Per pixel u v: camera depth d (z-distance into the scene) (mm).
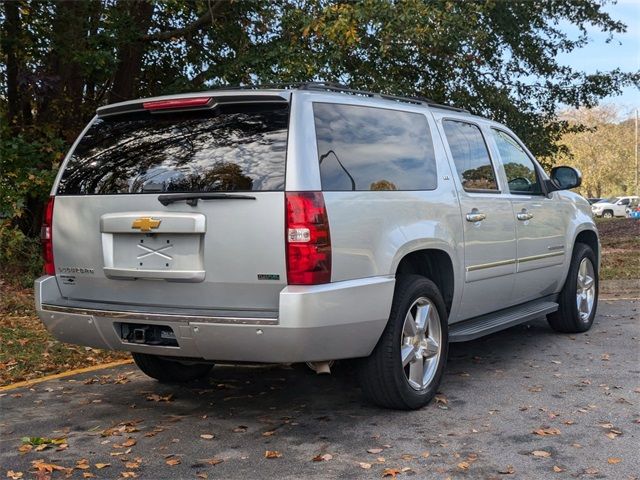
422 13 11508
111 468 3898
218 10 12828
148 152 4539
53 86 10852
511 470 3803
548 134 17125
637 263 13375
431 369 4980
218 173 4250
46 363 6387
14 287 10211
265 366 6258
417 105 5438
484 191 5848
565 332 7441
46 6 11008
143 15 13102
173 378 5621
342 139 4473
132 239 4465
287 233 4016
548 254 6691
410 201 4836
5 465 3961
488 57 15773
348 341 4273
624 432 4398
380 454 4051
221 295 4223
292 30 12289
